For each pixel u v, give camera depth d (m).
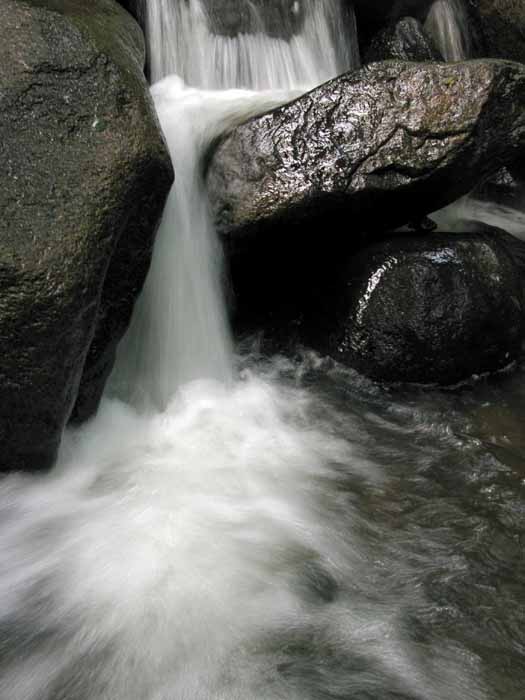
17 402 3.26
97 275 3.28
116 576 3.13
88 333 3.36
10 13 3.43
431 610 2.97
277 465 3.96
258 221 4.54
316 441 4.20
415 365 4.70
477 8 7.77
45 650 2.81
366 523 3.50
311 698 2.59
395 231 5.23
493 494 3.72
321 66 6.57
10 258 3.04
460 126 4.46
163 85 5.58
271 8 6.07
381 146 4.51
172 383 4.68
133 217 3.55
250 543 3.34
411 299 4.65
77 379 3.47
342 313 4.88
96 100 3.43
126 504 3.58
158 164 3.51
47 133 3.31
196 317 4.77
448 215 6.54
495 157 4.74
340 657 2.76
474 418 4.43
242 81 6.07
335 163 4.52
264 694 2.61
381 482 3.82
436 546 3.34
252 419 4.40
